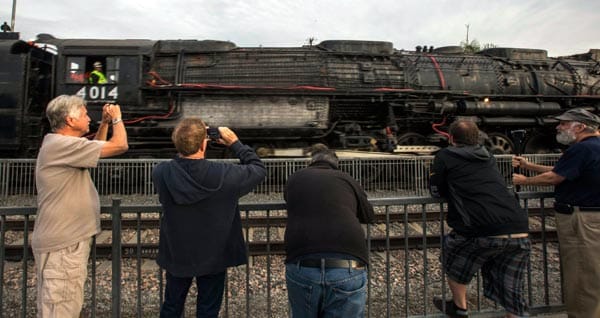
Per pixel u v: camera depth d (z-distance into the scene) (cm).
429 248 511
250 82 914
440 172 278
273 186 871
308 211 220
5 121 839
